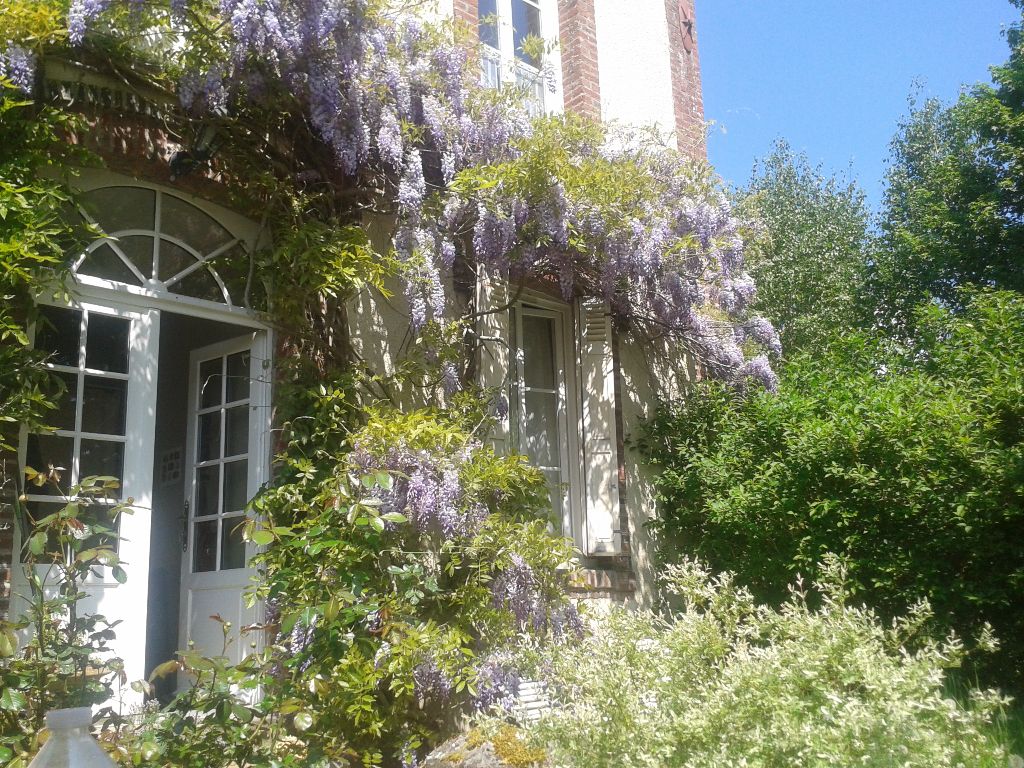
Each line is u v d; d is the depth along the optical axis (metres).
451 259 6.38
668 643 3.94
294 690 4.58
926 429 6.54
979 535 6.38
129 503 4.64
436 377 6.54
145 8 5.44
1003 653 6.60
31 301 4.96
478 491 5.77
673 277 7.19
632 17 9.46
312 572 5.14
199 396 6.49
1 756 3.60
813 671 3.52
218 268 6.02
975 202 11.92
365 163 6.29
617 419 8.00
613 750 3.49
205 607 6.08
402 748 5.11
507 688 5.26
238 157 5.97
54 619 4.46
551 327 8.21
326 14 5.57
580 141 6.93
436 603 5.62
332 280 5.77
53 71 5.30
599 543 7.60
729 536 7.56
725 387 8.26
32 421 4.84
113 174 5.59
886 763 3.25
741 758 3.15
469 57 6.83
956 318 8.13
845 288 13.16
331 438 5.88
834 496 6.82
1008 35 12.13
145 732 4.12
